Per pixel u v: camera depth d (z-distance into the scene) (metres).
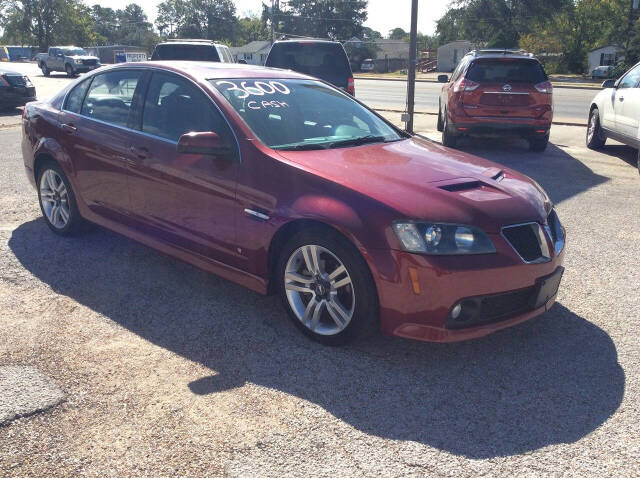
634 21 54.31
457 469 2.44
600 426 2.75
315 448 2.55
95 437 2.60
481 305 3.18
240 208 3.63
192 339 3.51
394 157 3.80
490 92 9.84
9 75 15.70
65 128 4.89
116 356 3.29
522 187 3.63
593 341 3.59
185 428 2.67
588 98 24.53
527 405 2.91
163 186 4.10
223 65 4.60
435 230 3.06
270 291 3.71
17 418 2.70
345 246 3.18
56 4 93.75
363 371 3.19
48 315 3.78
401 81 41.28
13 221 5.73
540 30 62.00
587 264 4.91
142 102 4.38
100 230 5.48
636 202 6.92
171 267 4.65
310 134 3.99
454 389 3.04
